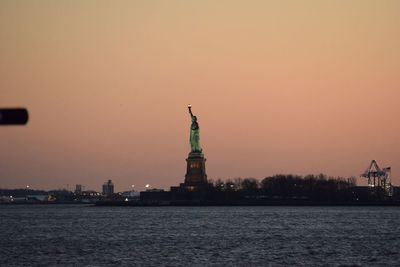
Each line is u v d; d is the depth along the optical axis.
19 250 198.00
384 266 150.50
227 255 176.38
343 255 177.00
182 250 193.88
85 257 172.88
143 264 153.75
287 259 165.25
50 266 151.00
